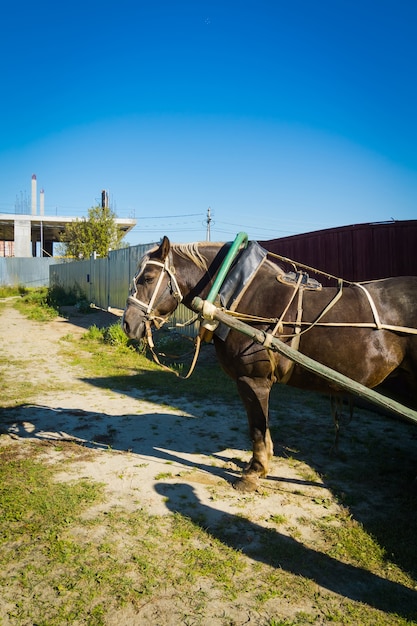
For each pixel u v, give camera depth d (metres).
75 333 14.09
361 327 3.52
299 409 6.50
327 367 3.27
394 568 3.03
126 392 7.41
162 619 2.55
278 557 3.13
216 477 4.36
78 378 8.36
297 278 3.89
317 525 3.53
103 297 18.59
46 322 16.56
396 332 3.48
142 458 4.79
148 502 3.86
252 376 3.85
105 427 5.73
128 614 2.59
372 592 2.80
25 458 4.74
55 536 3.31
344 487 4.16
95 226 34.03
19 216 39.12
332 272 6.91
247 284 3.84
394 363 3.54
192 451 5.00
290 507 3.80
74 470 4.47
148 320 4.02
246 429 5.68
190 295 4.09
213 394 7.27
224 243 4.12
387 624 2.55
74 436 5.42
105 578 2.87
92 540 3.29
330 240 6.94
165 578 2.89
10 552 3.12
